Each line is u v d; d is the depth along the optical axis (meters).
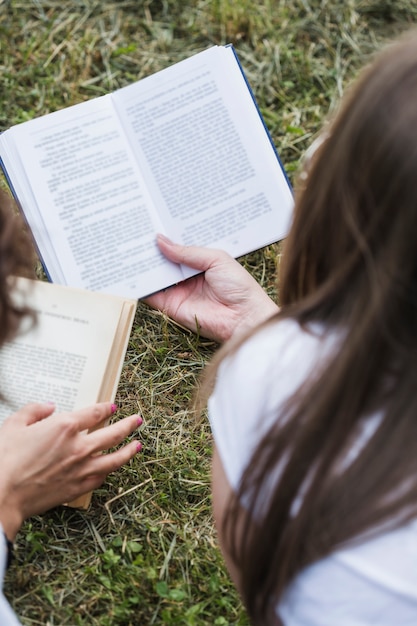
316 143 0.86
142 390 1.28
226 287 1.26
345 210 0.66
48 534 1.14
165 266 1.28
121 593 1.10
